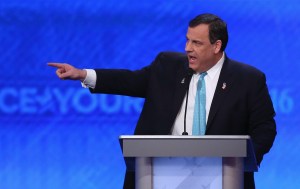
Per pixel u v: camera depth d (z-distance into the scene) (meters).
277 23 16.77
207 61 10.34
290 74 16.73
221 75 10.41
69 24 16.67
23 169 16.56
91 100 16.53
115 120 16.52
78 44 16.66
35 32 16.64
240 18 16.80
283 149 16.61
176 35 16.69
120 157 16.61
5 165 16.53
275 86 16.72
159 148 7.63
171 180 7.81
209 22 10.29
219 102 10.23
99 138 16.55
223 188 7.75
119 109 16.50
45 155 16.56
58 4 16.70
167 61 10.86
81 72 10.48
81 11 16.70
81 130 16.53
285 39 16.77
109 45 16.67
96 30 16.69
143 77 10.94
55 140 16.56
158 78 10.72
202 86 10.37
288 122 16.62
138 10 16.67
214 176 7.80
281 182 16.62
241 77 10.45
